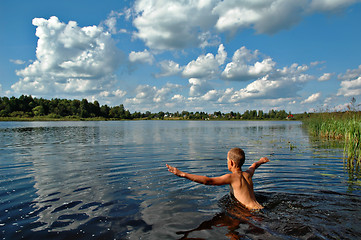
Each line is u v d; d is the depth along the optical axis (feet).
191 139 62.54
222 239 10.22
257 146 45.91
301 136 69.82
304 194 16.02
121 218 12.55
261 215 12.63
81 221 12.21
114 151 38.73
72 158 31.73
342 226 11.23
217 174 22.61
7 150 40.29
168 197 15.72
